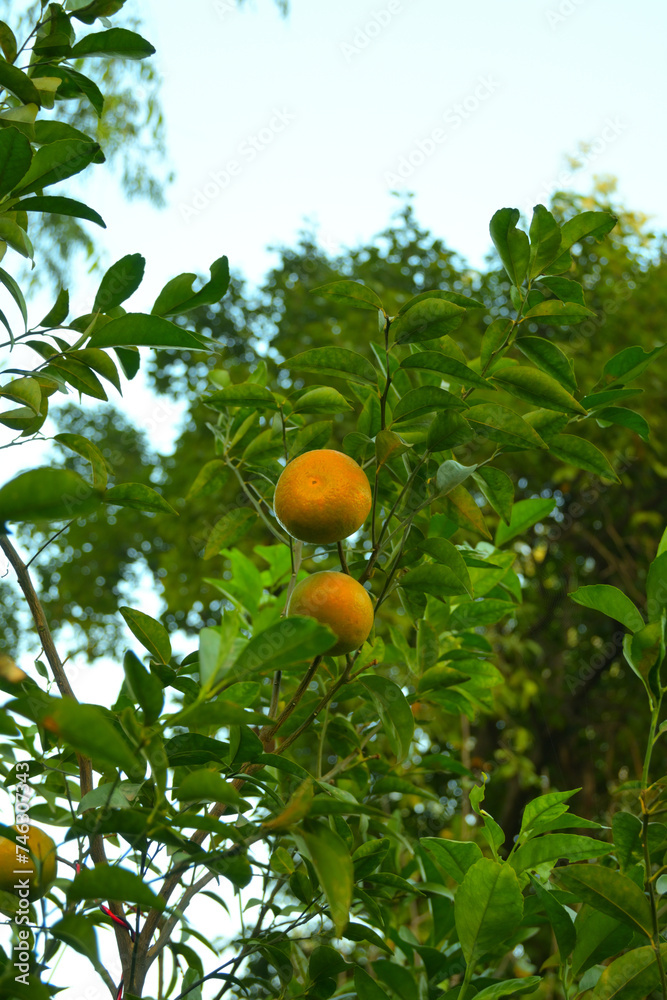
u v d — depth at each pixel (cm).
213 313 492
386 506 112
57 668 96
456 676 116
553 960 104
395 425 104
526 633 379
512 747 355
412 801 224
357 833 121
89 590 539
